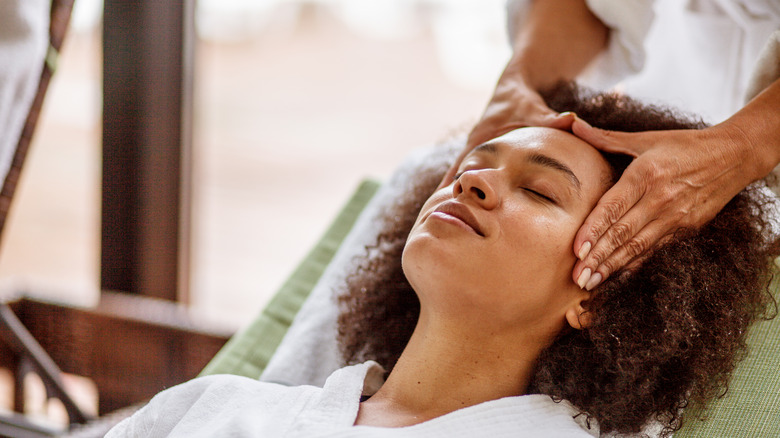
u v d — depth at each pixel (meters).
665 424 1.05
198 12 2.30
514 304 0.98
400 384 1.04
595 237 0.98
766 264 1.11
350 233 1.60
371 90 5.09
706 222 1.08
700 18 1.52
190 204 2.38
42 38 1.40
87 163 3.78
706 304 1.02
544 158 1.02
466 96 4.52
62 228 3.35
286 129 4.62
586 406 1.03
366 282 1.31
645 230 1.03
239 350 1.46
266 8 5.60
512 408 0.97
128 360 1.80
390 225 1.38
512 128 1.25
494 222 0.97
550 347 1.04
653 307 1.01
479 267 0.96
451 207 0.99
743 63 1.49
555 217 0.99
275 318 1.52
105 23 2.22
